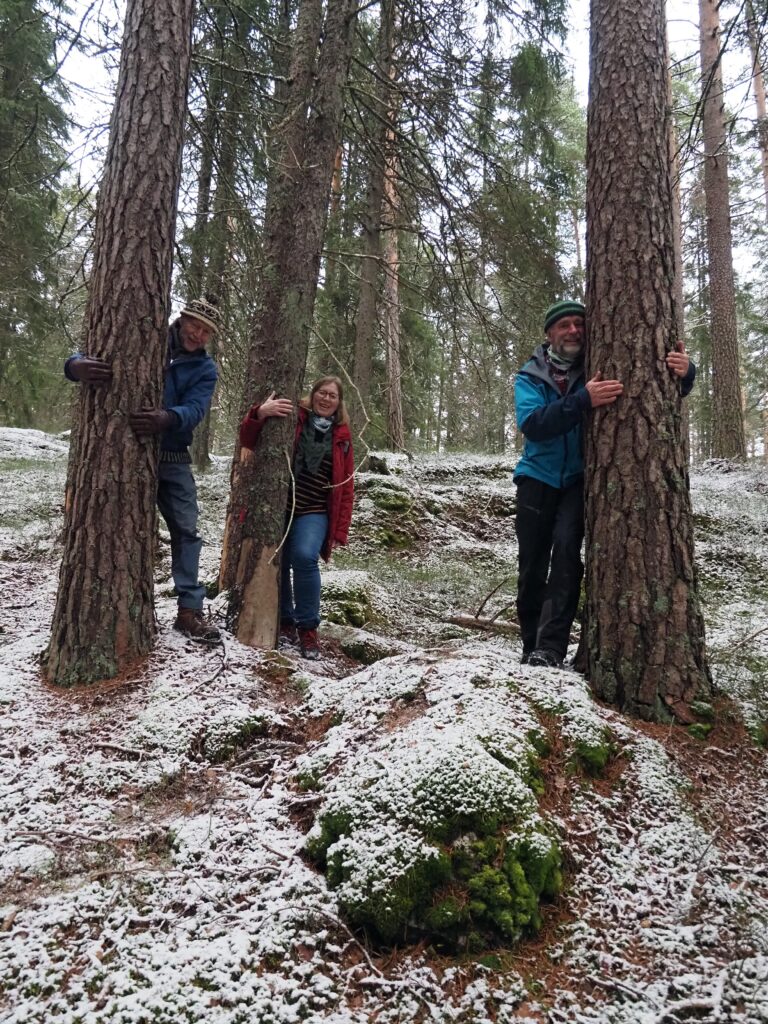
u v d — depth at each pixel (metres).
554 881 2.13
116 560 3.56
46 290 12.91
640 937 2.02
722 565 6.77
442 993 1.82
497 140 8.57
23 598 4.92
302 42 5.32
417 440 15.20
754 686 3.41
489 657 3.20
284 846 2.33
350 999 1.81
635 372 3.27
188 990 1.78
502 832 2.16
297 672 3.70
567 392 3.52
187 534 4.06
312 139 4.74
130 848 2.35
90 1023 1.68
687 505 3.24
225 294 6.62
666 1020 1.74
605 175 3.48
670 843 2.36
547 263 8.02
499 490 9.48
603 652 3.16
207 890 2.13
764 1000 1.77
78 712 3.17
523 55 7.87
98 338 3.70
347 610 5.29
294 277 4.52
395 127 7.06
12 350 13.73
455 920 1.96
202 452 11.58
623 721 2.90
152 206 3.79
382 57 7.65
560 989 1.85
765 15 4.63
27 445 12.71
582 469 3.57
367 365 11.52
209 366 4.11
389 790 2.29
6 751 2.81
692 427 24.77
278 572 4.26
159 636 3.91
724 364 12.66
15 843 2.31
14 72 10.12
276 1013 1.73
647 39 3.53
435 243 7.69
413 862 2.05
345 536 4.50
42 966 1.84
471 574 6.95
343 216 9.72
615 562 3.19
